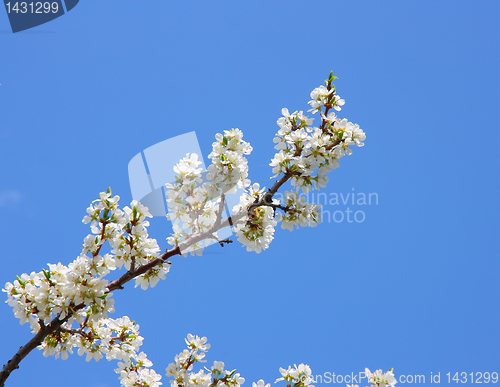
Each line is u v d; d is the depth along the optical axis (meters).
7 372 3.72
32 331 4.18
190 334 4.96
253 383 4.84
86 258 3.71
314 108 4.47
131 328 4.54
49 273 3.68
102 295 3.59
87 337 3.96
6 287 3.80
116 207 3.77
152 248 3.92
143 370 4.72
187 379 4.64
